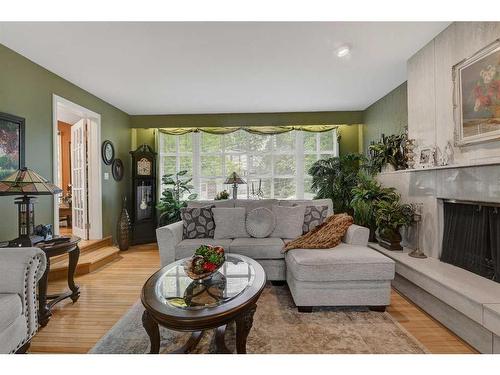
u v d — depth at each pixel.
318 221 3.23
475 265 2.17
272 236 3.19
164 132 5.34
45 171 3.09
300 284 2.28
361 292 2.27
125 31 2.37
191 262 1.86
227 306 1.46
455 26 2.27
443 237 2.53
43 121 3.07
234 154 5.41
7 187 2.12
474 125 2.10
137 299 2.60
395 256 2.71
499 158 1.88
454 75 2.28
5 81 2.60
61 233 4.78
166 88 3.83
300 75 3.39
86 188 4.23
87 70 3.19
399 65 3.12
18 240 2.14
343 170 4.73
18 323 1.62
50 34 2.40
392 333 1.97
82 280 3.10
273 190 5.39
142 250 4.53
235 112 5.18
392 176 3.39
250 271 2.03
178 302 1.51
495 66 1.92
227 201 3.56
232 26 2.31
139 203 4.99
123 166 4.97
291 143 5.37
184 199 5.39
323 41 2.57
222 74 3.34
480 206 2.11
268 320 2.16
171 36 2.45
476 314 1.68
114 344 1.87
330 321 2.14
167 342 1.88
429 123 2.63
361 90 3.98
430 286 2.12
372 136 4.69
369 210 3.23
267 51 2.75
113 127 4.68
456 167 2.16
